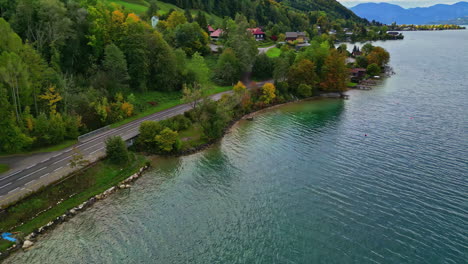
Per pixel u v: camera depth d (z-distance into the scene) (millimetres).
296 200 53938
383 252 42406
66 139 68375
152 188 57500
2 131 58094
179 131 81812
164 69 103500
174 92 106188
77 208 50000
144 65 97250
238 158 69938
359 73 157250
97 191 54375
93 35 89500
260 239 44969
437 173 61281
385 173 61906
